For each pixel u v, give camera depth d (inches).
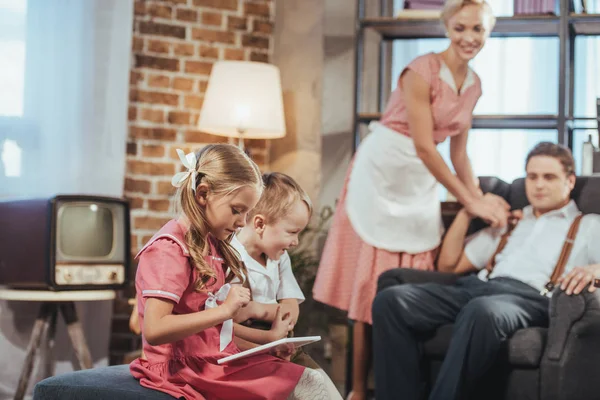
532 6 165.9
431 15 168.9
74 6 163.2
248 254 84.4
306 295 163.6
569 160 136.9
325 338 165.5
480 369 114.3
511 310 116.1
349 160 177.5
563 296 114.0
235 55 180.5
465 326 114.6
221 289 75.3
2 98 157.8
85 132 163.0
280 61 182.7
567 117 169.5
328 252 150.4
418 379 122.6
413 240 146.3
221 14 179.9
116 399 69.2
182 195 73.5
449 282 136.3
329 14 180.1
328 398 74.3
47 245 137.4
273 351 80.0
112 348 166.4
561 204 137.0
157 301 69.5
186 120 176.1
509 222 142.3
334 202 177.0
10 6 159.0
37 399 71.6
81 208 141.0
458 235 143.9
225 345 74.4
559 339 112.9
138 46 173.6
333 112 178.7
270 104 164.1
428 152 143.8
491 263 139.8
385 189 147.3
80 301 160.7
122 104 165.9
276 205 83.8
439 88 144.0
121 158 165.5
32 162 159.2
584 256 132.6
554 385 112.6
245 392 71.2
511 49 178.7
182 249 71.9
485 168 178.2
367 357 146.1
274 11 184.1
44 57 160.9
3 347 153.9
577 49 175.0
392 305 122.9
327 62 179.6
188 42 177.0
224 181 72.5
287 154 181.0
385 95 183.3
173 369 72.2
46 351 154.9
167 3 175.8
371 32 181.5
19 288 141.9
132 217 171.2
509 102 178.4
